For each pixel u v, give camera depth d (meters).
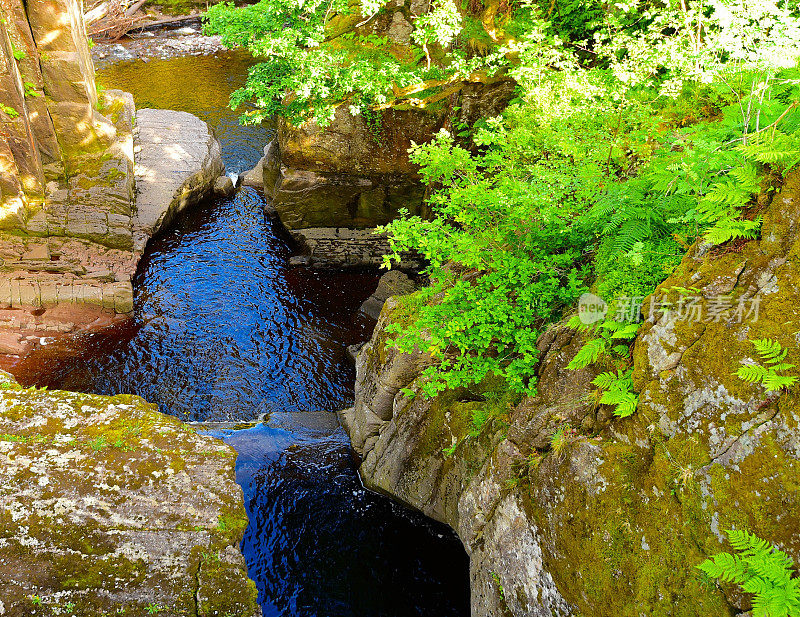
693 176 6.69
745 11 7.73
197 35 32.91
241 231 20.09
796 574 4.84
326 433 12.86
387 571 9.91
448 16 13.38
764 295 5.53
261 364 15.49
